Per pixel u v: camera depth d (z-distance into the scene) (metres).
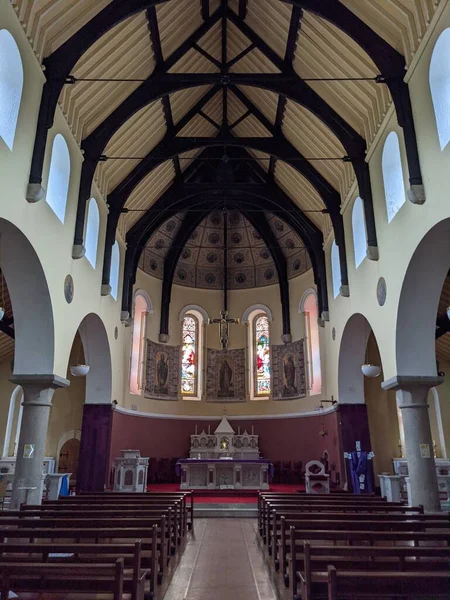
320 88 13.80
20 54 9.23
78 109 12.68
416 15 9.84
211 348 24.66
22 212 9.41
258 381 24.08
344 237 16.27
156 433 21.84
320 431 19.94
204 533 12.04
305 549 5.18
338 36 11.77
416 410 11.22
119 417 18.72
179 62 14.88
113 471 17.45
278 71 15.02
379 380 19.89
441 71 9.16
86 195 13.23
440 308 16.33
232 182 20.12
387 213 12.16
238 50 15.73
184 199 19.78
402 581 4.25
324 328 19.78
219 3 14.21
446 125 9.02
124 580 5.34
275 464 21.64
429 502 10.71
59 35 10.48
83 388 21.08
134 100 13.61
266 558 9.12
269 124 17.20
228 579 7.65
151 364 22.31
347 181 15.68
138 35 12.14
